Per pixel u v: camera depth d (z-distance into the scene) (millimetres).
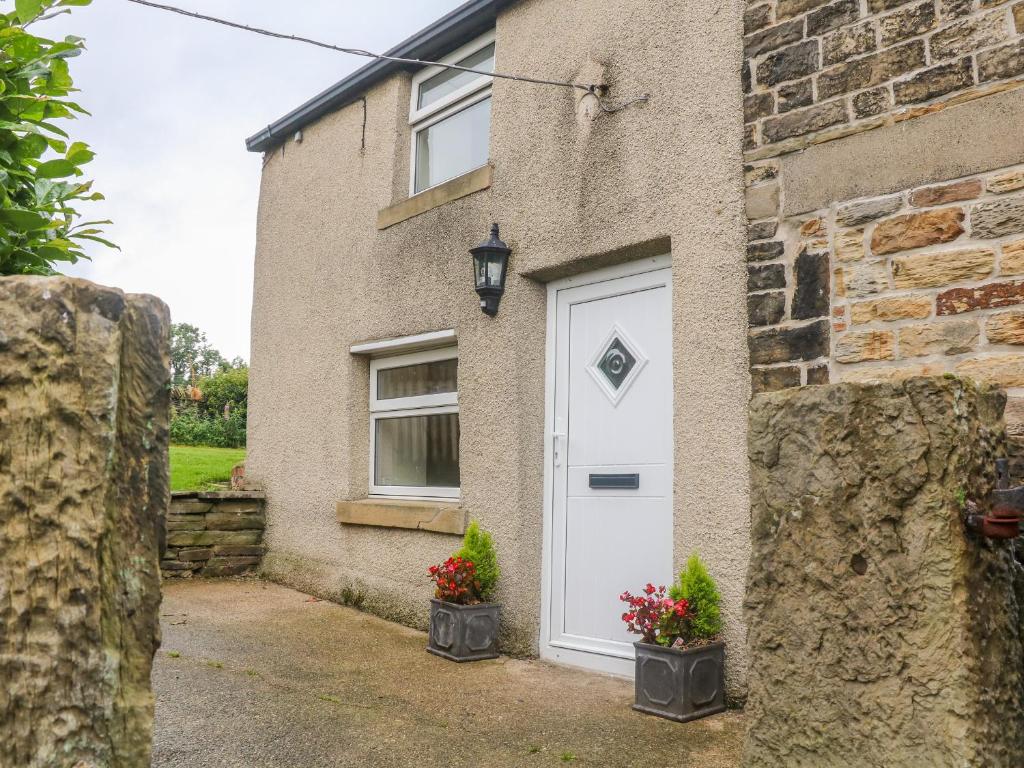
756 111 4227
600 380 5141
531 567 5332
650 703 4020
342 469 7043
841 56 3928
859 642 2271
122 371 1842
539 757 3467
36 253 2641
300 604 6754
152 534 1861
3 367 1706
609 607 4918
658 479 4738
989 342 3408
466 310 5891
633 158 4816
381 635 5770
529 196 5473
